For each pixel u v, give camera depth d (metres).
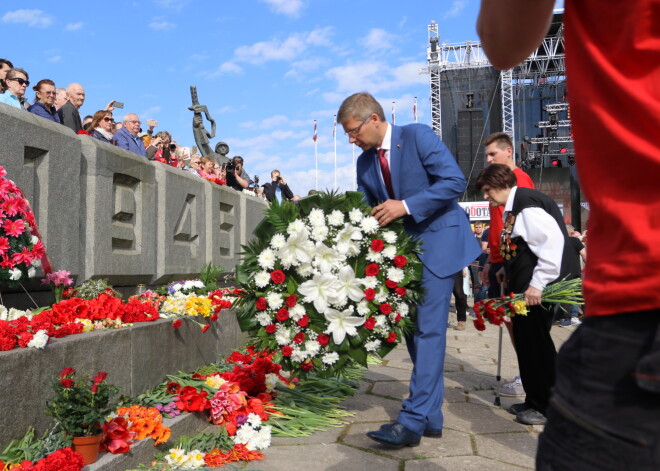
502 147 4.64
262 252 3.58
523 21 1.03
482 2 1.09
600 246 0.91
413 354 3.66
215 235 8.30
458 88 35.19
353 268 3.58
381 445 3.47
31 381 2.65
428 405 3.42
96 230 5.06
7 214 3.64
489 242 4.66
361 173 3.84
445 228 3.54
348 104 3.58
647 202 0.84
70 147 4.68
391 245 3.51
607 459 0.83
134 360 3.63
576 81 0.95
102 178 5.17
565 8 1.00
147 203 6.07
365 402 4.57
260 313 3.61
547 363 3.88
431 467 3.12
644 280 0.81
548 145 33.22
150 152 7.25
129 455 2.86
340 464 3.14
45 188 4.36
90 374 3.12
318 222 3.55
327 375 3.62
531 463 3.21
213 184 8.24
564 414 0.90
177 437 3.33
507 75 34.31
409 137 3.55
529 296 3.71
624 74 0.88
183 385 3.91
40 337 2.70
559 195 31.50
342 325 3.51
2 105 3.99
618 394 0.83
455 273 3.49
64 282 4.25
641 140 0.84
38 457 2.51
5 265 3.59
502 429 3.85
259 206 10.62
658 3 0.83
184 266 7.07
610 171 0.89
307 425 3.82
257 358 4.64
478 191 4.17
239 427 3.51
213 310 5.07
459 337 8.34
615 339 0.84
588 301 0.91
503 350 7.17
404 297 3.49
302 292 3.51
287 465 3.12
